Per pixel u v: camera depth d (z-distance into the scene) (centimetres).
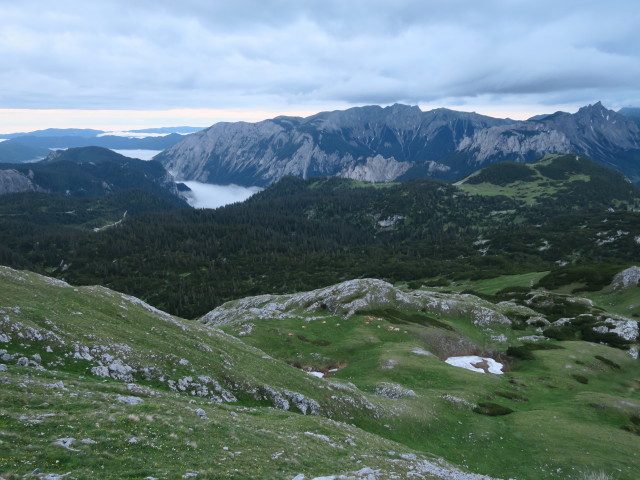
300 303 10025
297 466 2352
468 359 7438
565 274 12938
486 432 4575
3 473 1557
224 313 12112
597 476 3688
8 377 2661
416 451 3691
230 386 4134
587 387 6284
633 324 8800
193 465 2020
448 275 19438
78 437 2011
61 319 3909
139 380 3619
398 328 7894
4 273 4647
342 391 4825
